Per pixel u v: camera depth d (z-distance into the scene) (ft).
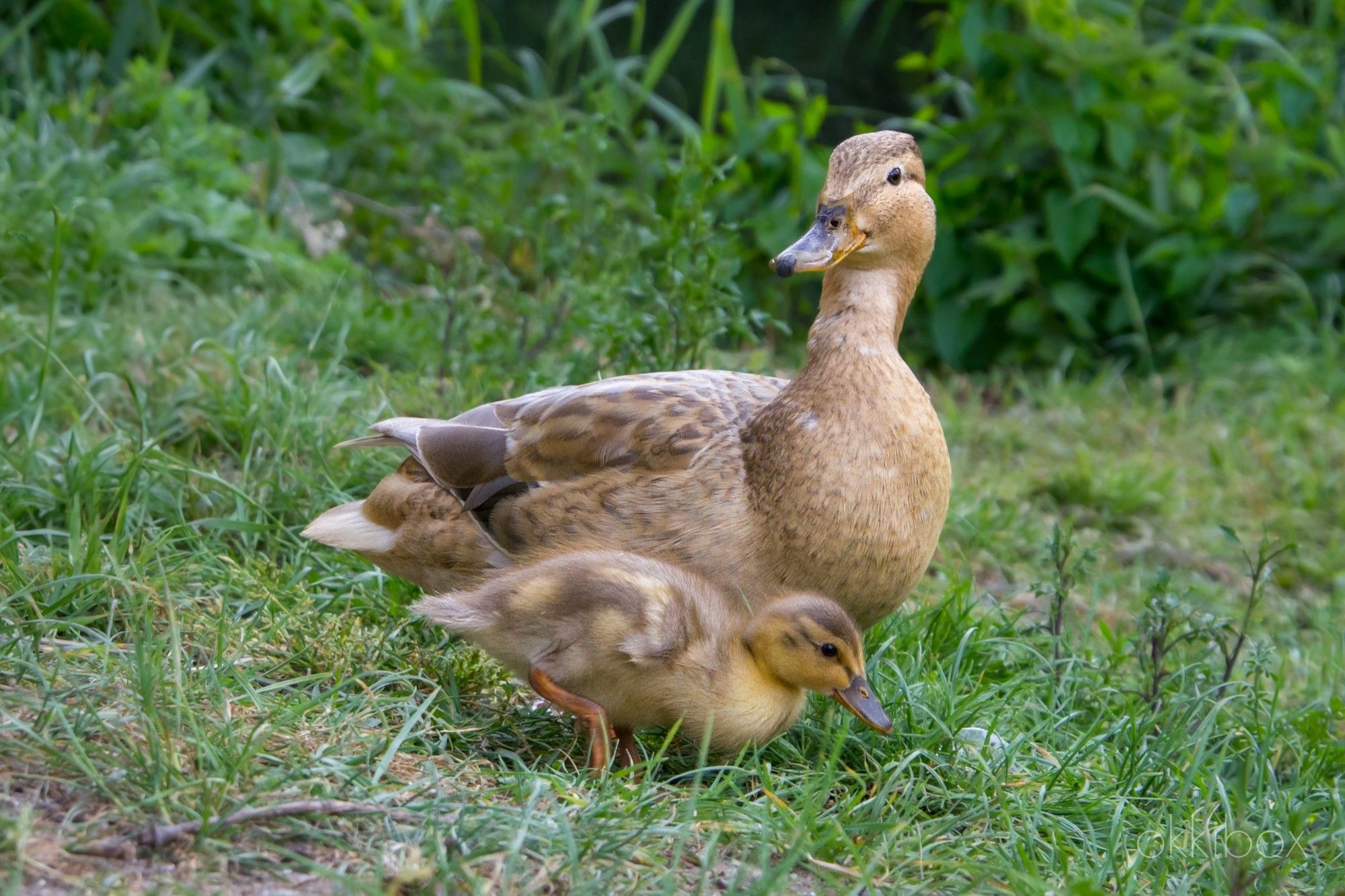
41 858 12.91
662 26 54.70
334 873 12.98
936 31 54.24
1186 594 22.20
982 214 37.42
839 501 17.28
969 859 15.44
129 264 30.12
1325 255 38.22
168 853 13.30
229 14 39.60
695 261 25.58
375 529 19.53
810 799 15.55
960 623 21.38
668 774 17.30
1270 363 35.58
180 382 25.77
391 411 25.18
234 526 21.06
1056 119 35.94
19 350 25.94
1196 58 40.91
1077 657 21.53
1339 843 17.74
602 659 16.55
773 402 17.94
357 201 35.55
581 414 18.35
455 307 28.45
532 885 13.42
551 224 33.37
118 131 33.83
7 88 36.04
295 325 28.99
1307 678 23.72
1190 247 36.52
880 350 18.02
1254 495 30.96
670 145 47.21
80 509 20.49
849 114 48.96
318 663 18.20
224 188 33.27
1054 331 36.81
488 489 18.48
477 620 17.04
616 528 17.87
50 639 17.44
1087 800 17.40
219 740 15.15
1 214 29.32
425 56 43.70
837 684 16.66
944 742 18.20
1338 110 41.01
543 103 40.47
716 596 17.12
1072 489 29.76
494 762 16.83
